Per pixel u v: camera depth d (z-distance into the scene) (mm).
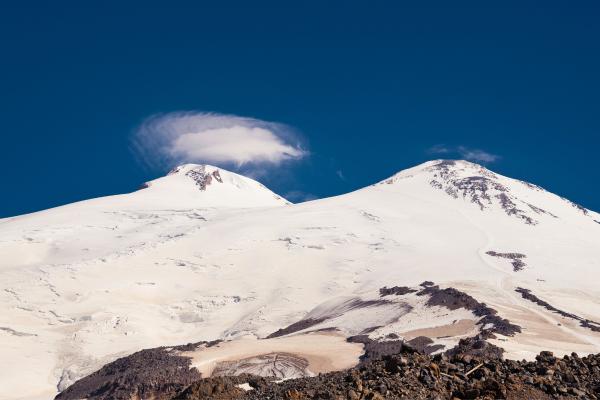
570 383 17906
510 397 16875
